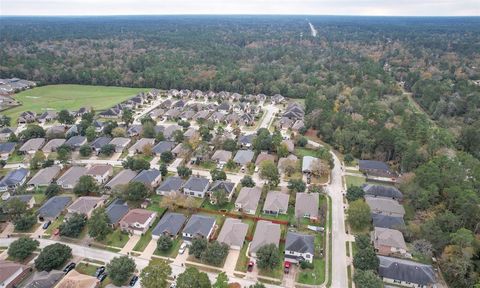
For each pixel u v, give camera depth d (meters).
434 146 130.00
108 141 147.88
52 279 74.19
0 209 98.56
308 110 188.38
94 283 74.00
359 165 130.38
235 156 136.00
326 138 157.38
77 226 91.50
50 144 145.12
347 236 94.19
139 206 105.31
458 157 123.06
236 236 88.81
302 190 112.06
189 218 100.19
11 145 142.75
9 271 76.12
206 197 111.75
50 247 80.56
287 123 173.62
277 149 139.25
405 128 149.00
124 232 93.25
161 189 111.50
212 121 177.12
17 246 82.25
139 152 142.75
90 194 110.38
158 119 186.38
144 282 70.38
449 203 98.38
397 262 80.44
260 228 91.94
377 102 192.38
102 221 88.81
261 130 155.62
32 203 104.88
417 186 105.12
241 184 115.38
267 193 110.50
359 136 142.00
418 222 95.81
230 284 74.00
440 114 193.38
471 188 100.81
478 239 84.44
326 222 99.81
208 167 131.38
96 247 88.19
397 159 134.50
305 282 78.44
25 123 177.50
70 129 159.88
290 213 103.50
